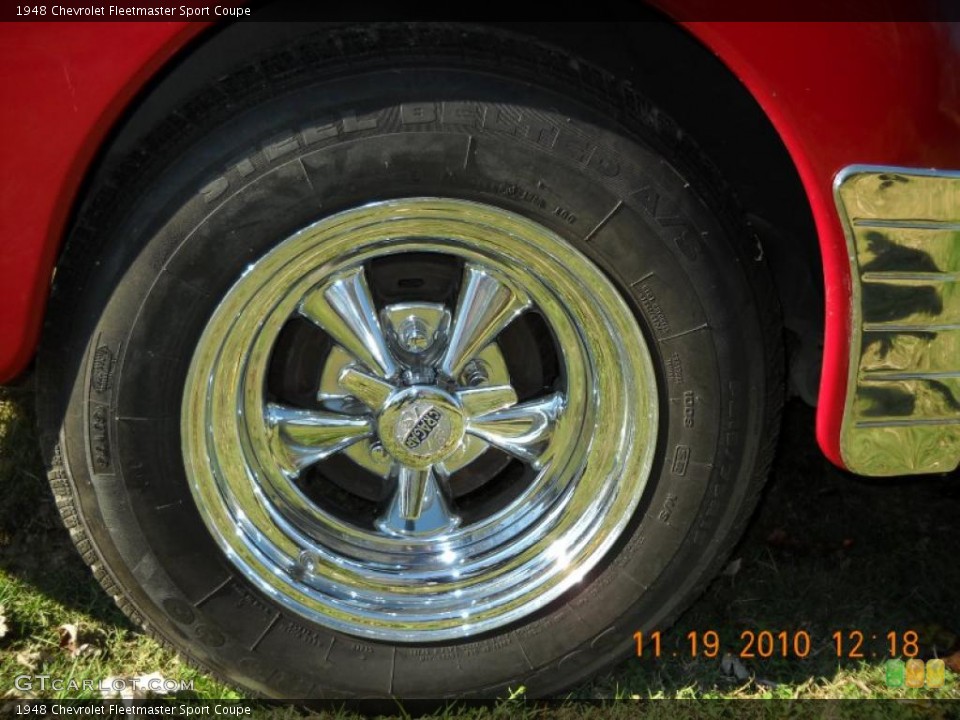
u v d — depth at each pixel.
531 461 2.55
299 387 2.48
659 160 2.11
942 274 2.11
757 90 1.99
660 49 2.26
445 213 2.16
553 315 2.40
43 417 2.22
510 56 2.03
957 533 3.16
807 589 2.94
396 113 2.02
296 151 2.02
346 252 2.24
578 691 2.61
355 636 2.41
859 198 2.04
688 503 2.38
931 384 2.19
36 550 2.91
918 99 1.99
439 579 2.47
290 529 2.42
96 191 2.08
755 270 2.26
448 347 2.44
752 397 2.32
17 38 1.81
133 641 2.67
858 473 2.28
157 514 2.24
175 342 2.13
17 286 2.00
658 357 2.28
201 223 2.06
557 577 2.45
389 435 2.46
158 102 2.18
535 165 2.09
